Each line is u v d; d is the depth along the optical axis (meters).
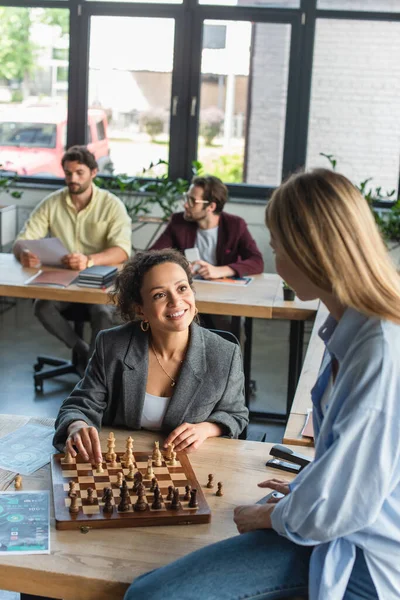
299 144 6.20
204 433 1.96
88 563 1.43
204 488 1.73
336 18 5.97
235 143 6.34
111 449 1.82
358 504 1.26
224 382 2.06
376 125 6.13
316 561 1.35
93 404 2.02
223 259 4.22
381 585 1.32
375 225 1.31
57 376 4.50
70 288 3.66
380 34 5.98
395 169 6.17
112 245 4.36
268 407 4.29
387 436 1.25
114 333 2.06
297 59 6.07
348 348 1.33
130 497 1.65
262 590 1.37
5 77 6.53
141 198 6.32
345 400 1.28
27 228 4.45
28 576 1.41
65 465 1.77
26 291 3.65
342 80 6.09
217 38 6.16
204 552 1.42
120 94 6.41
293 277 1.36
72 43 6.34
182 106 6.32
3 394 4.21
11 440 1.93
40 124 6.58
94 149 6.54
